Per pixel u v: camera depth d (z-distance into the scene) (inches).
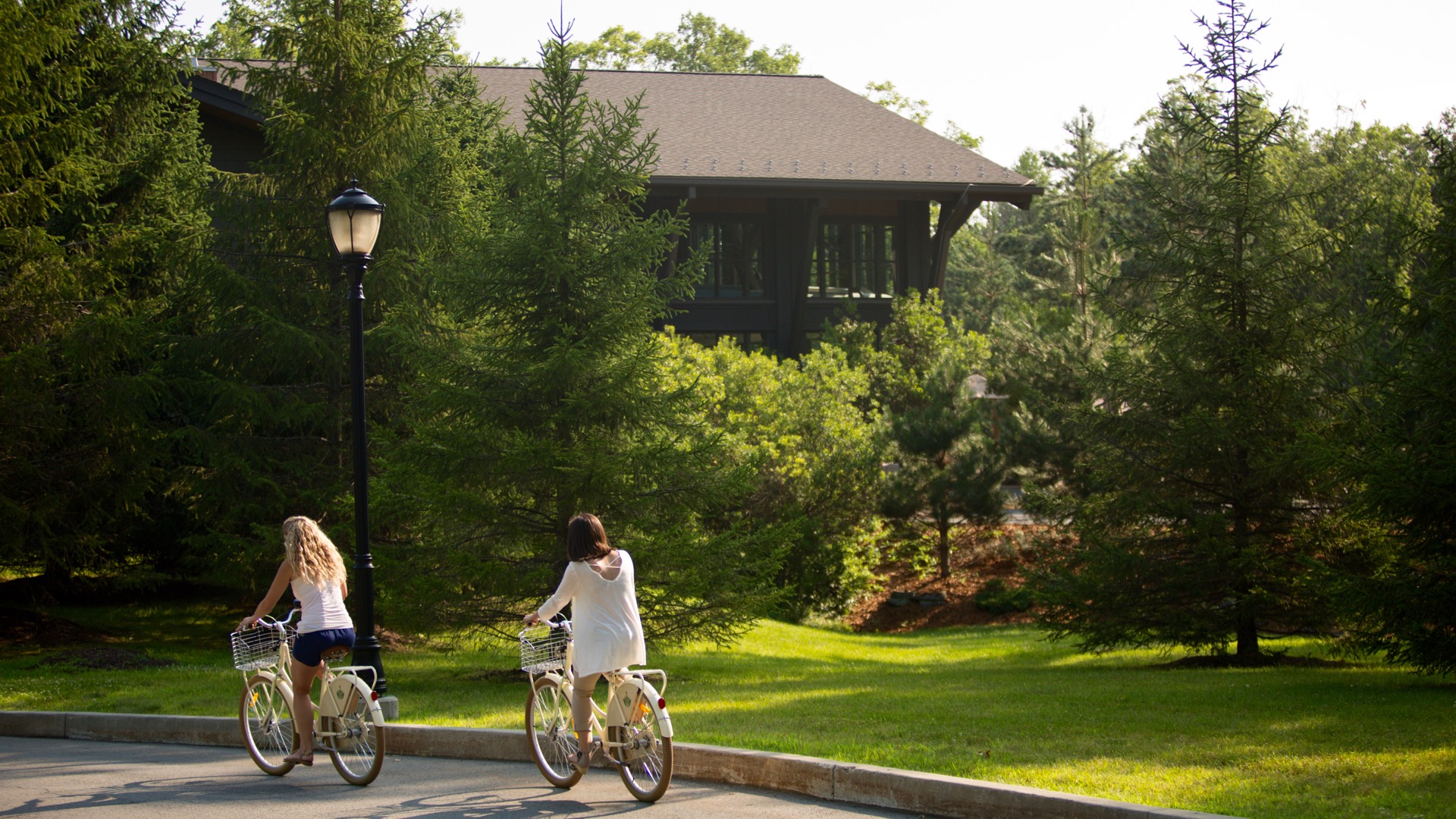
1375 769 272.4
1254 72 605.9
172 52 671.8
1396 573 467.5
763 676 558.3
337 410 626.8
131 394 571.2
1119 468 611.2
